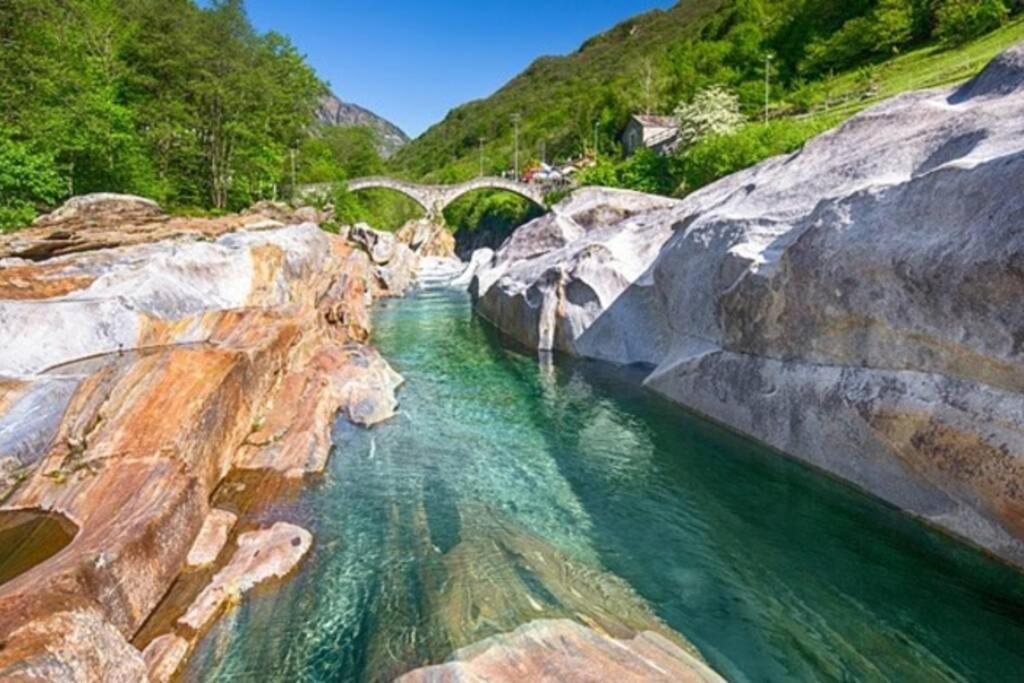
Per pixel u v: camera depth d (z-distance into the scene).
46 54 24.61
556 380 14.99
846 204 8.48
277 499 8.32
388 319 25.86
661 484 9.10
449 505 8.34
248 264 15.95
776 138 35.00
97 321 10.84
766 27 86.94
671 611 6.13
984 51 40.78
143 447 7.28
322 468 9.44
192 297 13.45
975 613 5.90
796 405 9.20
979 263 6.02
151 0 37.66
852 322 8.11
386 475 9.32
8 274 12.31
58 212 20.86
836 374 8.52
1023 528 5.96
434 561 6.77
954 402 6.55
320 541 7.30
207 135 39.12
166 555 6.07
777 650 5.57
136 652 4.79
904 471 7.34
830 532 7.43
